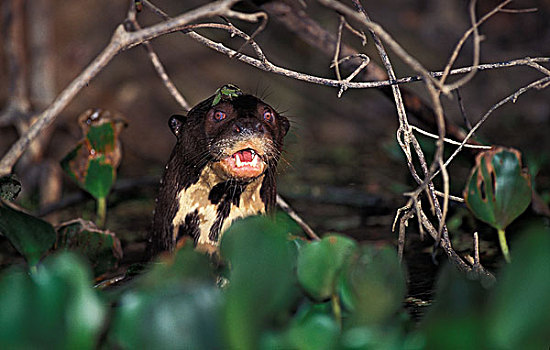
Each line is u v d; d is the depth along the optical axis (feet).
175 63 67.26
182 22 14.64
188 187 21.75
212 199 21.52
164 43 67.10
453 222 28.58
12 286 9.54
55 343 9.37
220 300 9.86
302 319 10.39
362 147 56.59
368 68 25.35
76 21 64.13
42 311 9.43
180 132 22.52
